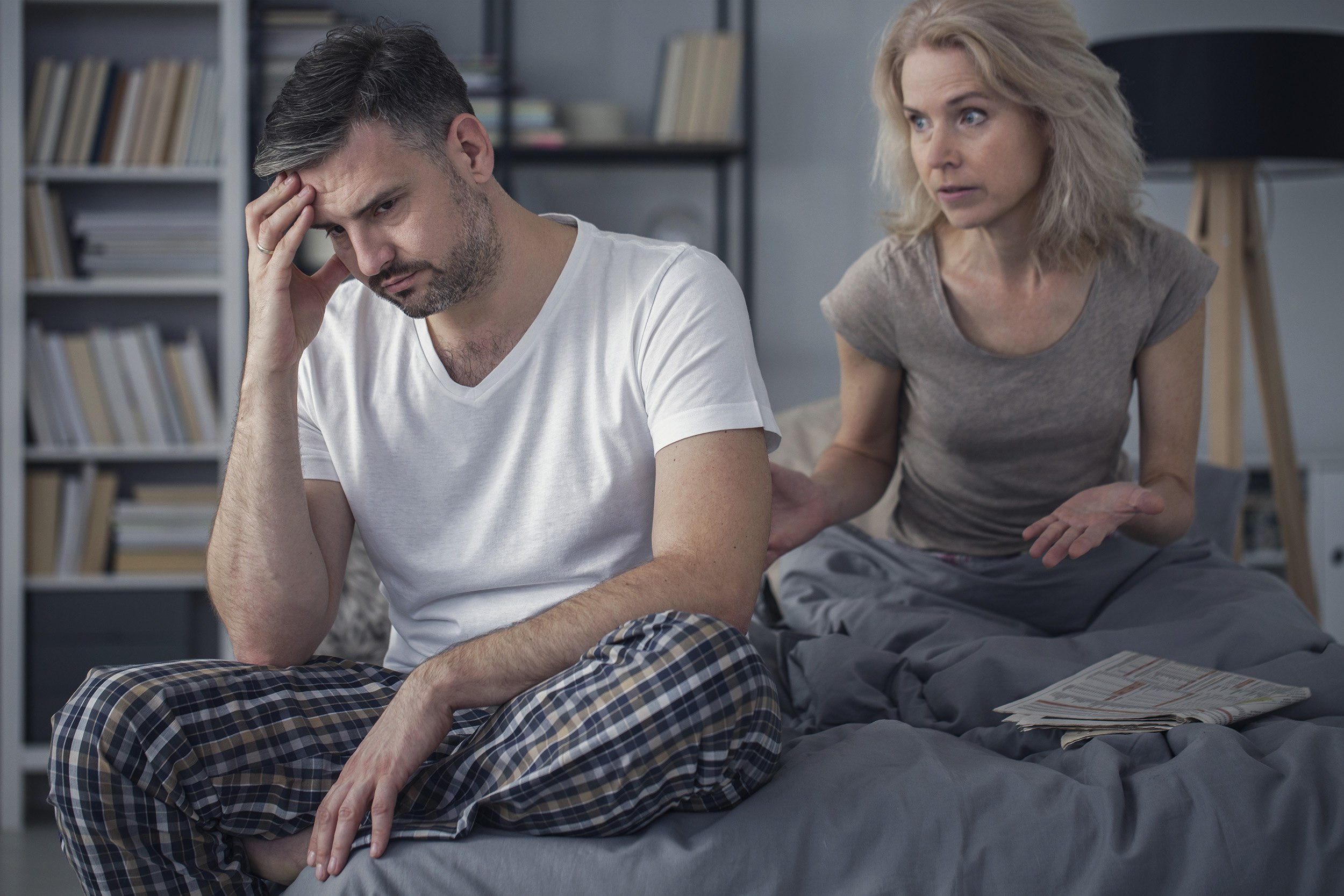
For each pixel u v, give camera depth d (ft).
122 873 3.32
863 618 5.34
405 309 3.80
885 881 3.13
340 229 3.80
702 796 3.28
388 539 4.19
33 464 10.44
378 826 3.19
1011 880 3.14
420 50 3.72
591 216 11.95
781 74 11.91
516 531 4.05
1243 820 3.22
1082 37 5.01
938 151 4.91
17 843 9.07
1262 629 4.75
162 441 10.18
